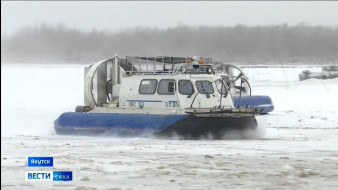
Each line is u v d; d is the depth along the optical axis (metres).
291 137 54.44
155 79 56.62
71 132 58.53
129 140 52.94
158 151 42.59
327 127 66.19
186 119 53.12
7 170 32.69
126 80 58.38
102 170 32.56
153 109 56.06
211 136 53.62
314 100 100.06
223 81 57.94
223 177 30.08
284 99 102.69
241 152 41.59
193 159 37.56
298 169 32.81
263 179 29.44
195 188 27.14
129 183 28.50
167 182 28.75
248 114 55.19
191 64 58.19
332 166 34.03
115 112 58.16
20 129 64.94
